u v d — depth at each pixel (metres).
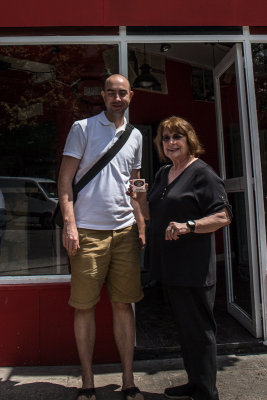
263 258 3.15
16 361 2.89
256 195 3.17
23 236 3.04
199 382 2.23
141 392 2.50
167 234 2.10
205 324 2.24
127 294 2.49
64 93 3.15
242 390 2.49
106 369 2.84
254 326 3.18
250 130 3.22
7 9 2.96
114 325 2.55
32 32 3.04
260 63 3.27
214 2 3.09
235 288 3.71
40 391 2.53
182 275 2.19
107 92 2.46
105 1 3.01
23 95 3.12
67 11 2.98
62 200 2.37
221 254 6.21
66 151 2.43
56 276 2.97
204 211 2.18
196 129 5.99
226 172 3.80
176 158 2.30
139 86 5.11
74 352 2.91
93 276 2.38
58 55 3.13
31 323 2.90
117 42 3.10
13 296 2.90
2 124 3.10
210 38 3.18
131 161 2.56
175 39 3.14
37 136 3.12
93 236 2.41
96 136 2.43
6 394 2.50
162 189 2.35
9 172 3.08
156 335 3.34
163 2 3.04
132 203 2.66
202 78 6.00
